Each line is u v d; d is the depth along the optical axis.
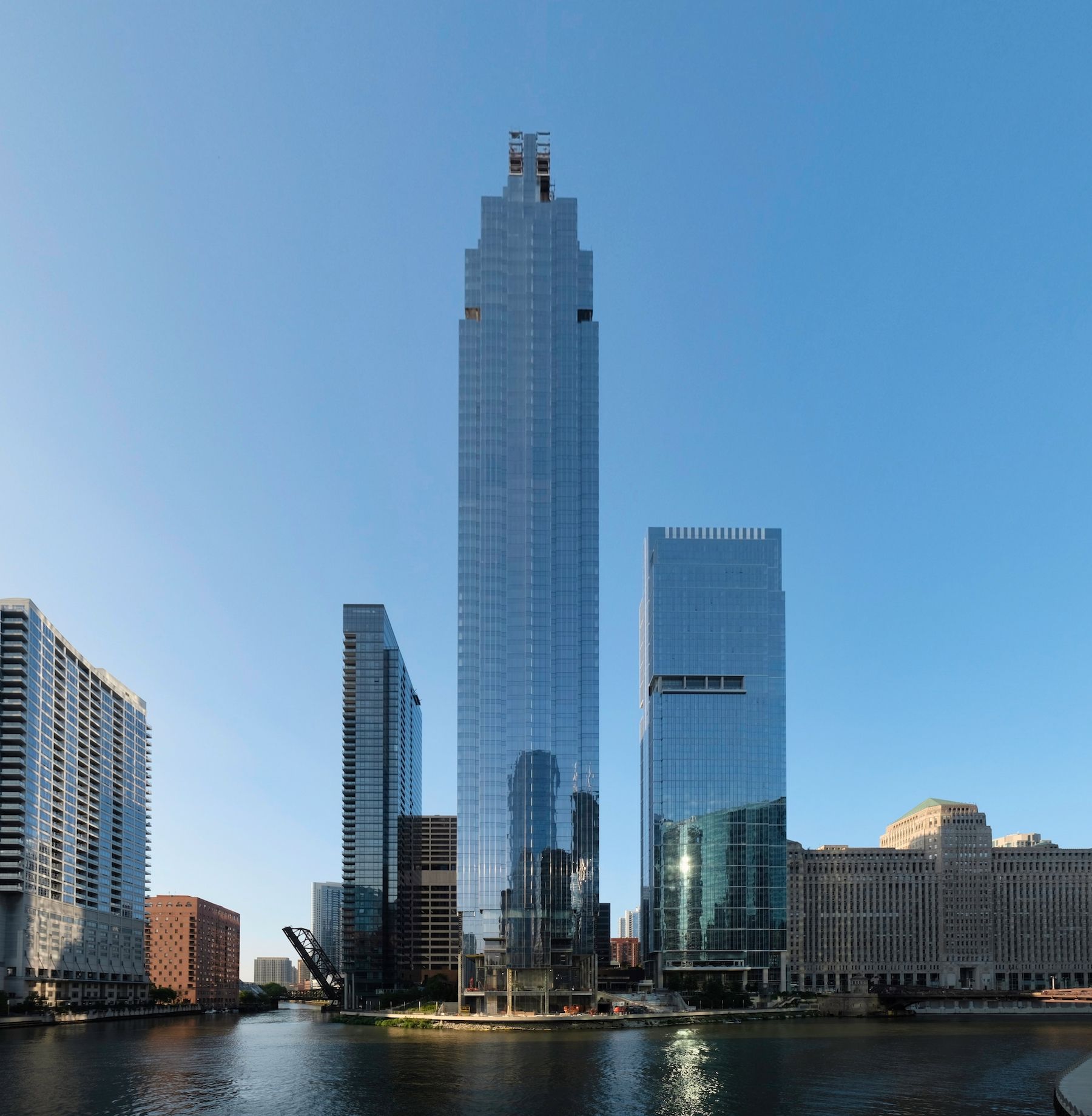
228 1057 199.25
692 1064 182.12
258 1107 139.12
